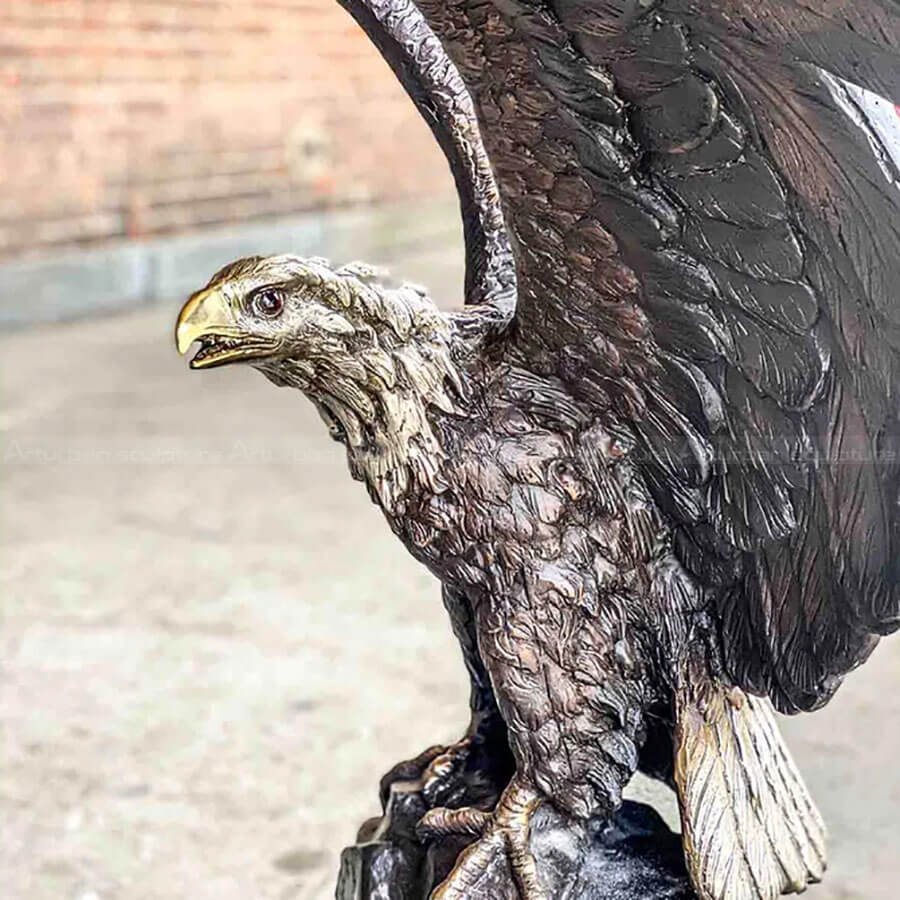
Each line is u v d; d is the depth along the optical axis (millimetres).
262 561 4316
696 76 811
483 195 1174
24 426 5559
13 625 3852
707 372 980
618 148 875
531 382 1085
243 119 8125
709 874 1113
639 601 1098
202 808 3027
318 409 1085
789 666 1040
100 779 3127
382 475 1075
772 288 892
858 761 2963
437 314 1062
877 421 878
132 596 4047
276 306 973
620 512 1079
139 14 7430
